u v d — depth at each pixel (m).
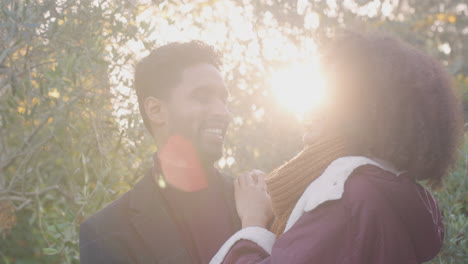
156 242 1.43
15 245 4.04
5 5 2.05
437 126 1.00
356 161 1.00
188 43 1.50
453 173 2.25
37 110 2.42
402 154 0.99
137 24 2.26
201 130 1.44
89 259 1.40
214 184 1.52
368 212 0.94
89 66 2.16
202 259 1.44
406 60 1.01
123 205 1.48
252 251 1.13
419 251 1.01
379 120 1.00
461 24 6.07
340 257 0.95
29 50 2.37
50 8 2.11
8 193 2.89
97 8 2.15
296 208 1.04
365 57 1.04
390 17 4.09
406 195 0.97
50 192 3.09
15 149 2.97
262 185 1.45
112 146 2.44
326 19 3.07
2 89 2.68
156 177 1.52
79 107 2.34
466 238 2.15
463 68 4.31
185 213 1.48
